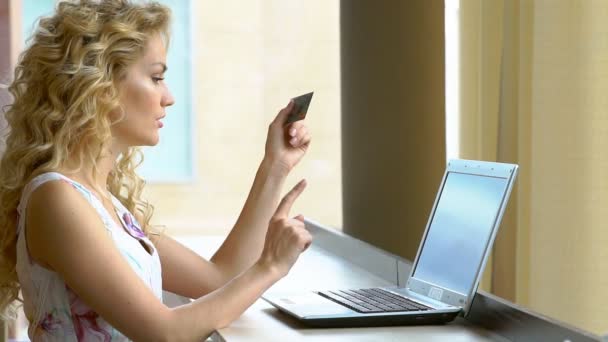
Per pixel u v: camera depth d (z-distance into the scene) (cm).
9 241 197
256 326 189
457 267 197
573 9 262
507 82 290
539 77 270
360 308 192
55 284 184
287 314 195
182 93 1141
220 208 1155
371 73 368
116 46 191
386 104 364
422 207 354
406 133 358
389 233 365
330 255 283
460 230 199
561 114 267
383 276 243
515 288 294
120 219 199
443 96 347
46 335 187
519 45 287
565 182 267
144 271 196
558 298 271
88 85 188
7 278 202
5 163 196
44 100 193
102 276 177
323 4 1138
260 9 1141
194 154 1141
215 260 226
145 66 196
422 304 195
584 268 265
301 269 258
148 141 198
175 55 1136
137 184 226
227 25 1137
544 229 272
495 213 190
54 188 182
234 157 1146
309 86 1141
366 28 369
